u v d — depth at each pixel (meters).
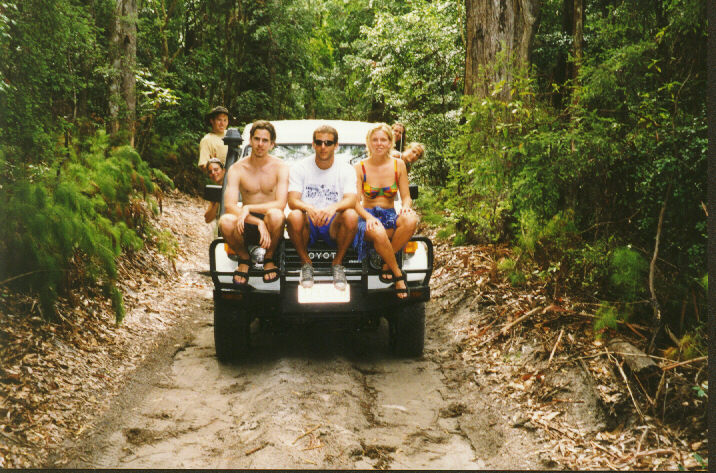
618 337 4.70
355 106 30.00
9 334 4.48
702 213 4.71
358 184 4.89
